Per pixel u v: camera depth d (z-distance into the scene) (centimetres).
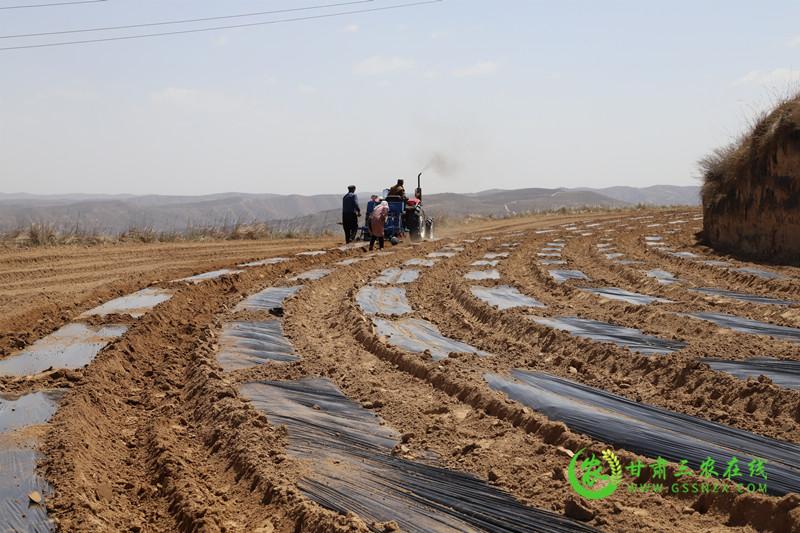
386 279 1662
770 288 1458
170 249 2333
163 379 868
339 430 670
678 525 467
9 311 1220
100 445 639
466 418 709
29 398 741
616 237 2805
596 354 927
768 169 1942
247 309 1281
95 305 1305
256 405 743
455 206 17838
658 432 627
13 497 509
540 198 18300
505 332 1139
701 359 880
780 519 443
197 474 576
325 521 467
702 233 2528
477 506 500
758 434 629
